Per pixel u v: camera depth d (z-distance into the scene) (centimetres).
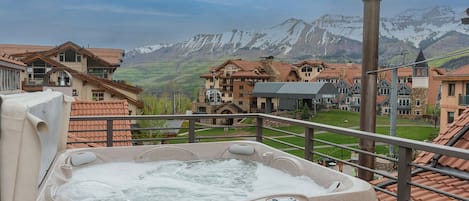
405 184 260
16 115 179
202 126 502
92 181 337
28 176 182
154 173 386
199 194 325
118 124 696
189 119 478
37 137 183
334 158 351
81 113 704
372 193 257
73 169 358
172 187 345
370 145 390
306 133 384
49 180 272
